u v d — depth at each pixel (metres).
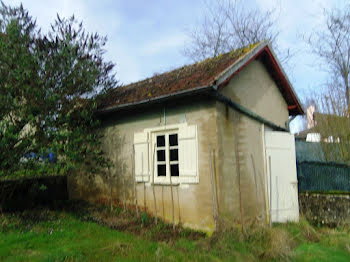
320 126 11.53
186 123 6.26
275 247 4.95
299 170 9.29
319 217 7.30
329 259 4.83
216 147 5.68
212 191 5.56
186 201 6.09
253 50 6.88
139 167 7.12
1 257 4.40
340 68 13.38
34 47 6.57
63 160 6.53
